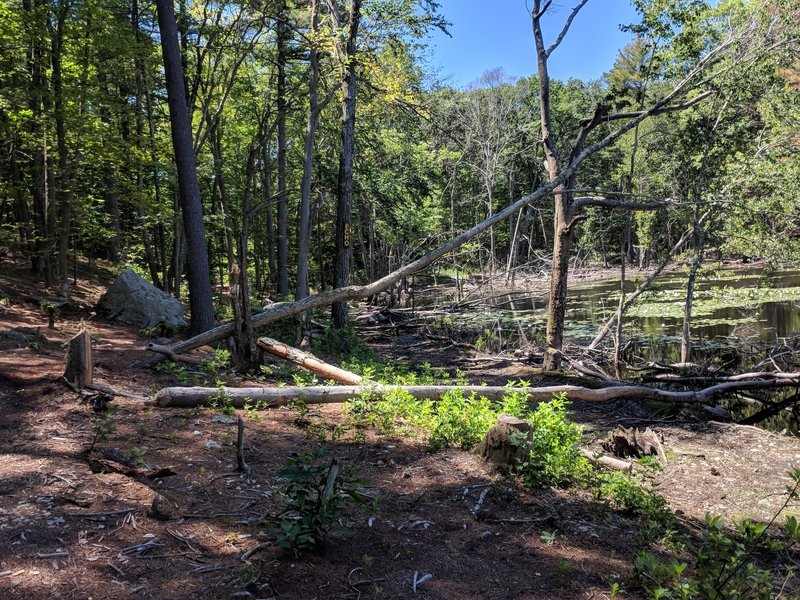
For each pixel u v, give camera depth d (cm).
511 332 1828
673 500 579
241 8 1521
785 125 1218
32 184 1524
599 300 2564
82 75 1330
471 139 2877
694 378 1045
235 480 442
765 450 745
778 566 437
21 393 572
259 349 852
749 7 1143
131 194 1491
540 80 1190
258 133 2091
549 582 347
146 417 561
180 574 309
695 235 1335
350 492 353
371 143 1959
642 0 1111
